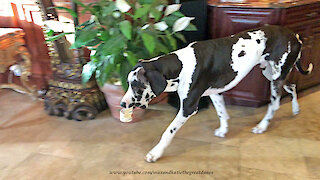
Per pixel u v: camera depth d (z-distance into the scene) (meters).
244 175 1.68
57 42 2.19
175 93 2.34
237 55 1.71
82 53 2.19
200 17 2.13
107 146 1.97
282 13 2.01
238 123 2.18
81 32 1.86
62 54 2.25
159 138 2.04
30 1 2.42
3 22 2.58
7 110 2.43
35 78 2.74
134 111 2.15
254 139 2.00
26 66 2.50
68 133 2.12
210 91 1.79
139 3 1.81
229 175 1.69
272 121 2.19
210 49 1.68
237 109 2.38
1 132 2.14
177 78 1.63
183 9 2.06
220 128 2.03
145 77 1.52
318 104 2.40
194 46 1.69
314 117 2.23
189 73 1.63
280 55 1.85
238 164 1.77
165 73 1.58
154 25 1.76
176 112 2.36
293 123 2.16
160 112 2.36
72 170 1.76
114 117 2.29
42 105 2.51
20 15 2.51
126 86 1.81
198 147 1.93
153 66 1.56
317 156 1.82
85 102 2.23
